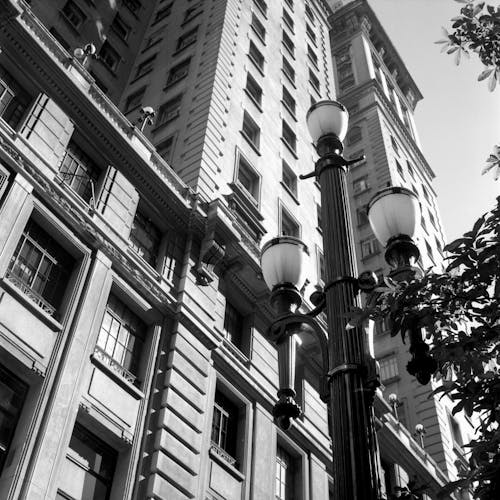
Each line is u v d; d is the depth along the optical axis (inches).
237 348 852.6
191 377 729.6
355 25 3011.8
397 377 1574.8
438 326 383.9
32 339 586.9
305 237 1195.9
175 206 855.1
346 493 228.2
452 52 445.1
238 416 796.0
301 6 1975.9
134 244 788.0
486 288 361.7
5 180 640.4
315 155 1445.6
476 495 328.5
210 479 690.8
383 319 348.8
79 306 648.4
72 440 588.1
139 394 664.4
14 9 743.1
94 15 1403.8
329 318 282.2
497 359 372.5
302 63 1700.3
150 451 642.2
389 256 304.3
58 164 726.5
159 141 1089.4
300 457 850.8
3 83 723.4
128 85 1385.3
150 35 1535.4
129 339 707.4
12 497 494.6
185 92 1190.3
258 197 1093.8
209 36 1330.0
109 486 602.5
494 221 372.2
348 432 242.4
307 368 964.6
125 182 804.0
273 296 305.9
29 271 631.8
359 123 2449.6
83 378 611.5
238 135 1142.3
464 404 351.9
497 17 434.9
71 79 778.2
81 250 685.3
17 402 559.8
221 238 876.0
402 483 1114.1
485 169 425.4
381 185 2128.4
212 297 836.0
